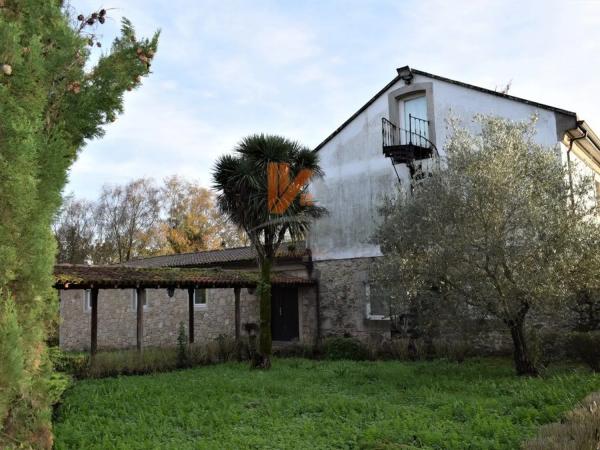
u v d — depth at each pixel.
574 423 5.74
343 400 8.35
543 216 9.12
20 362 3.66
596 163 16.69
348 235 17.33
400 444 5.96
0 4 4.20
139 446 6.18
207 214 38.31
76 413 7.93
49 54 4.53
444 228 9.67
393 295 10.57
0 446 3.90
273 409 8.04
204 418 7.50
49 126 4.62
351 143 17.61
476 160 9.72
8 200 3.80
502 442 5.83
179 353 13.71
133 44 5.39
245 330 18.73
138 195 39.28
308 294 17.94
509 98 14.51
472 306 10.13
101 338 23.41
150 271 14.55
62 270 12.67
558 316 10.47
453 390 9.16
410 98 16.66
